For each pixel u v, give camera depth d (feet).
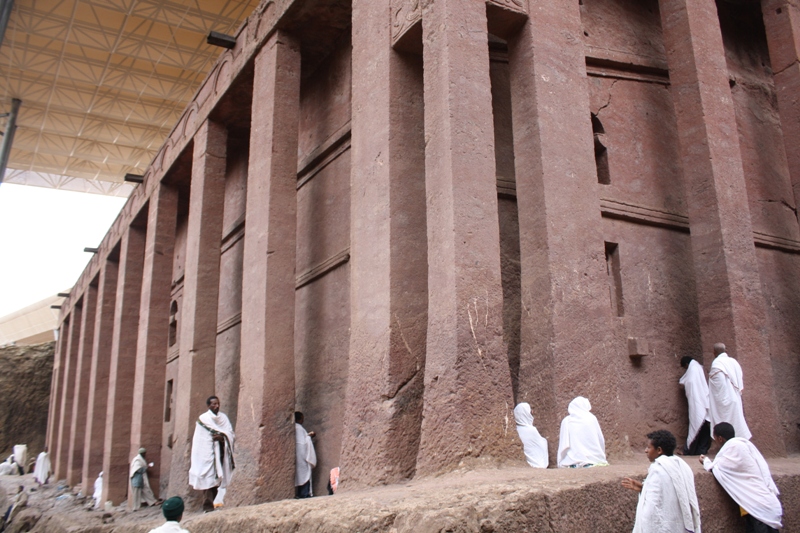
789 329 30.48
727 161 27.40
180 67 74.08
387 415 21.12
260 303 29.09
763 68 35.73
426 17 22.29
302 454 27.94
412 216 23.21
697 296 26.84
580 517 13.98
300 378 31.30
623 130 28.94
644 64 30.30
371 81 25.25
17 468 87.61
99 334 58.85
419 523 12.74
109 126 86.48
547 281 20.93
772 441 24.62
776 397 27.73
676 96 28.55
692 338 27.48
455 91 20.45
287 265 29.76
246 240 31.55
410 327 22.17
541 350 20.74
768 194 32.42
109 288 60.64
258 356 28.48
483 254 19.53
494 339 19.04
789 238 32.24
